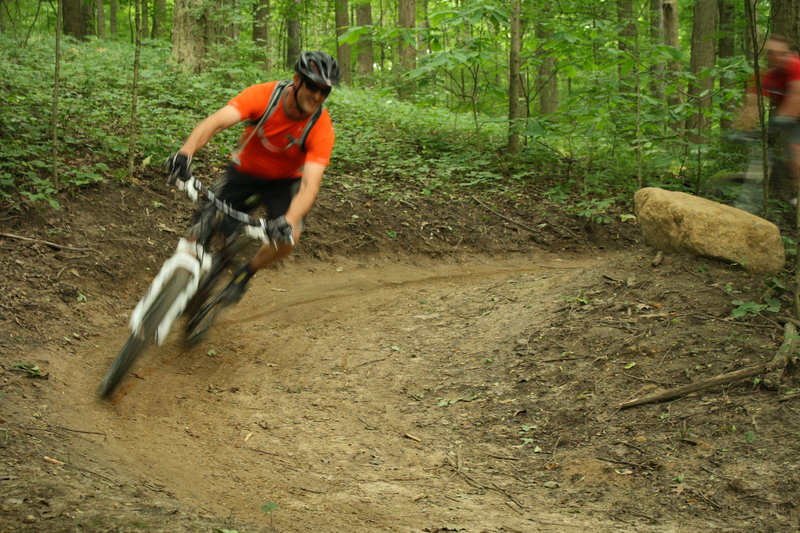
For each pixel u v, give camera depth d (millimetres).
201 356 5098
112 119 8609
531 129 9609
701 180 9359
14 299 4930
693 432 3723
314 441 4035
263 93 3715
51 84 9250
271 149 3869
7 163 6414
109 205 6695
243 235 4035
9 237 5645
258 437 4004
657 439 3760
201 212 3891
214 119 3547
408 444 4090
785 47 6152
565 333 5152
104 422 3770
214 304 4273
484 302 6359
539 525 3025
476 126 11242
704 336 4594
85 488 2682
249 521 2770
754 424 3650
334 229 7973
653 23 12266
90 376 4391
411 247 8094
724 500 3133
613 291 5551
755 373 4031
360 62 20391
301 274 7246
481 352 5285
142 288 6020
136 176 7336
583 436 3971
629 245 8711
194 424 4055
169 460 3484
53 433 3350
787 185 6531
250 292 6590
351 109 12062
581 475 3590
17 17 11086
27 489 2531
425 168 9688
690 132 9508
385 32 10070
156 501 2721
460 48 10352
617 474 3523
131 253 6230
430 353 5438
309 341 5680
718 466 3402
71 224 6219
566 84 19156
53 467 2871
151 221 6781
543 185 9984
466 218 8836
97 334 5086
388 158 9938
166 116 9086
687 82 9633
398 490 3451
